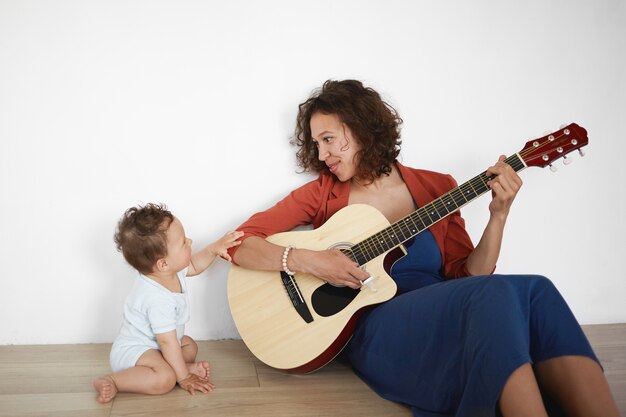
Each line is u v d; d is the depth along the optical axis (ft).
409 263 7.07
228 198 8.34
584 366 4.85
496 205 6.58
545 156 6.56
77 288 8.11
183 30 8.02
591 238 9.36
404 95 8.61
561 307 5.08
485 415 4.74
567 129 6.60
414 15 8.52
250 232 7.45
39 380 6.83
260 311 7.09
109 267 8.13
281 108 8.32
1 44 7.70
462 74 8.73
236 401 6.38
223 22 8.09
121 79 7.96
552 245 9.26
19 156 7.84
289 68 8.29
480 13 8.69
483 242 6.78
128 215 7.03
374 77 8.50
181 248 6.88
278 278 7.18
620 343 8.50
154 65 8.00
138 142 8.06
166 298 6.76
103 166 8.02
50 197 7.95
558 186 9.16
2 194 7.86
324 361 6.89
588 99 9.12
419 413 5.84
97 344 8.16
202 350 8.04
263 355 6.88
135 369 6.49
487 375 4.73
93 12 7.83
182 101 8.11
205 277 8.39
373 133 7.36
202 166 8.23
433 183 7.47
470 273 6.94
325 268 6.74
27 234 7.95
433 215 6.72
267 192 8.41
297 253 6.93
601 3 9.00
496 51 8.79
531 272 9.25
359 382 6.96
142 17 7.93
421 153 8.75
